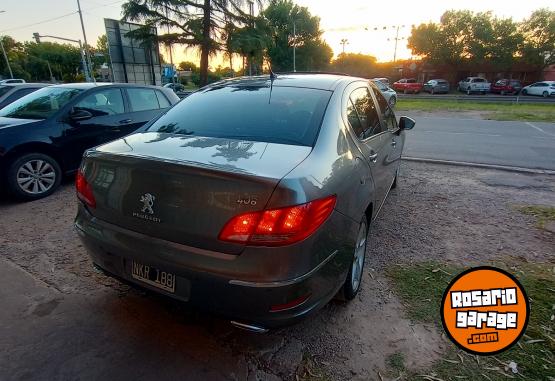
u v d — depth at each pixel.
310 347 2.14
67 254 3.16
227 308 1.75
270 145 2.08
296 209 1.63
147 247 1.86
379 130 3.23
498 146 8.52
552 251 3.26
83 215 2.21
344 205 2.00
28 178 4.50
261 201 1.62
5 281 2.73
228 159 1.84
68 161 4.90
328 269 1.90
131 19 24.75
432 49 45.25
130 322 2.32
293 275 1.67
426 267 2.98
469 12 42.97
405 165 6.63
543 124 12.55
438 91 40.22
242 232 1.63
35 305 2.46
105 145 2.25
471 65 45.16
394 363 2.03
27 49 69.06
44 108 4.95
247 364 2.01
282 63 54.47
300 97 2.54
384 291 2.67
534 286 2.71
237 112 2.49
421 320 2.37
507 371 1.97
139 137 2.35
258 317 1.74
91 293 2.61
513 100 25.53
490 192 4.97
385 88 19.69
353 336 2.23
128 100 5.69
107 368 1.96
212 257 1.70
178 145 2.10
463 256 3.16
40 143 4.56
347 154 2.28
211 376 1.93
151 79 27.38
